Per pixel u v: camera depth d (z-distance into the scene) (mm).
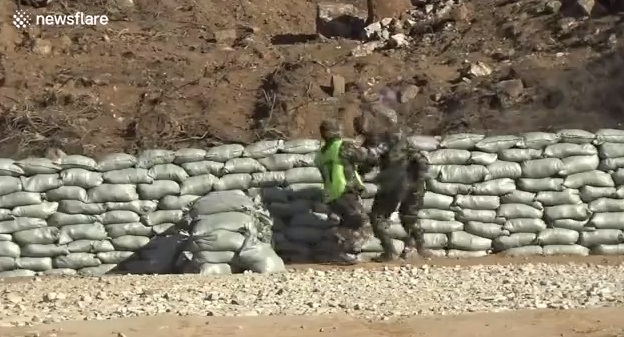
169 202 14062
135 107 21625
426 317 10094
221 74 22812
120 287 12320
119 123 21016
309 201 14219
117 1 27047
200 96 21766
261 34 26891
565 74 21266
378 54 23781
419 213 14164
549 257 14234
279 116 20547
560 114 20062
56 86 22016
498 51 23141
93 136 20391
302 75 21922
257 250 13391
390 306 10766
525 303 10797
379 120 19938
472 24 24844
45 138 19938
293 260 14234
